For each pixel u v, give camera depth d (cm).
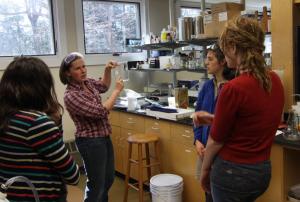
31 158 134
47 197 138
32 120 132
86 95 260
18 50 413
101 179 272
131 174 386
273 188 235
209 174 162
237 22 146
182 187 308
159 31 504
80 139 266
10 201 134
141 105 387
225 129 144
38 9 421
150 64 432
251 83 140
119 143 403
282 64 261
